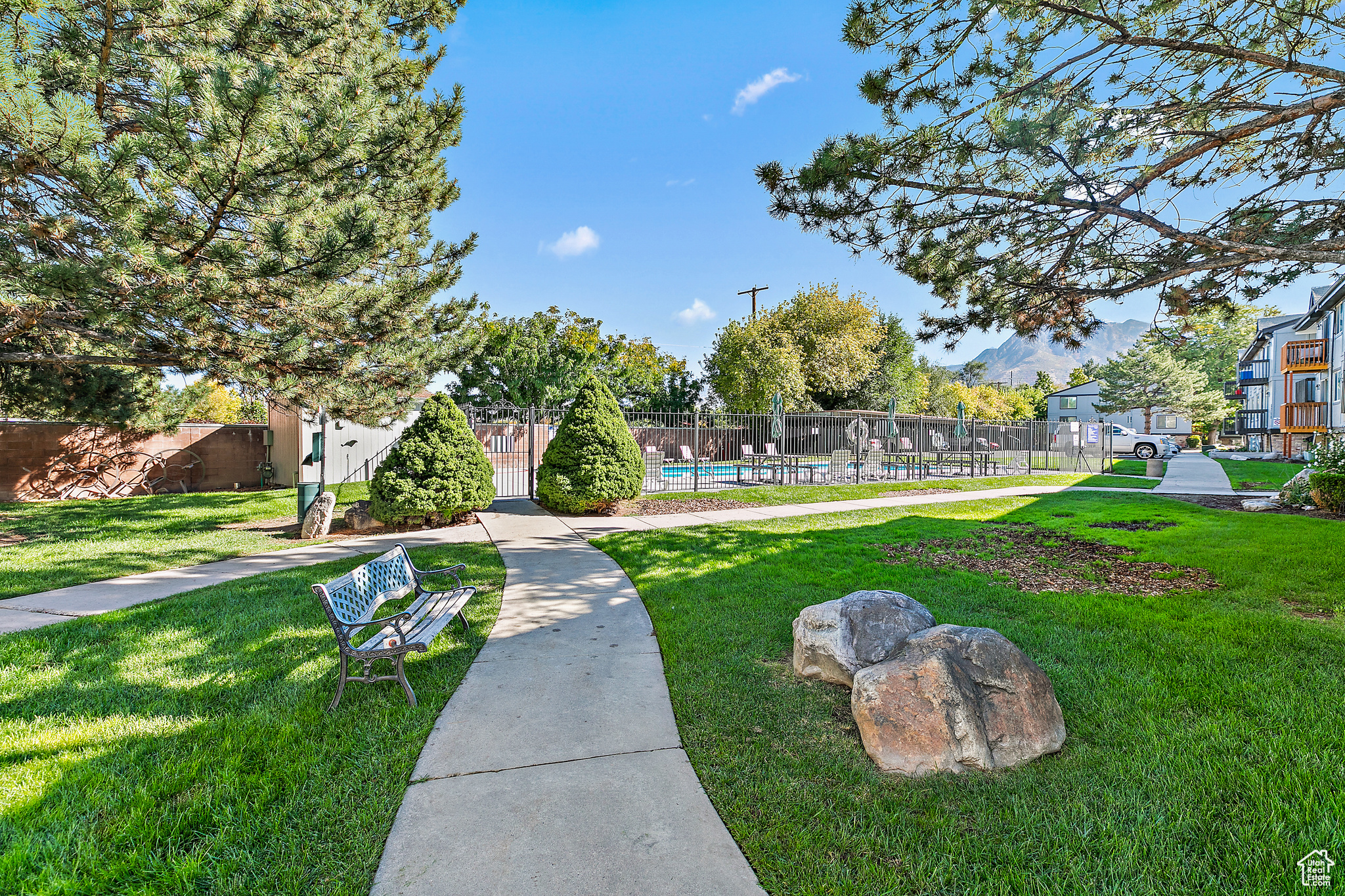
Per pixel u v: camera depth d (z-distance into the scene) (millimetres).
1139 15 4254
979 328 6066
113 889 1978
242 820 2328
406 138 7793
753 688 3553
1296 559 6258
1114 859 2074
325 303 7535
